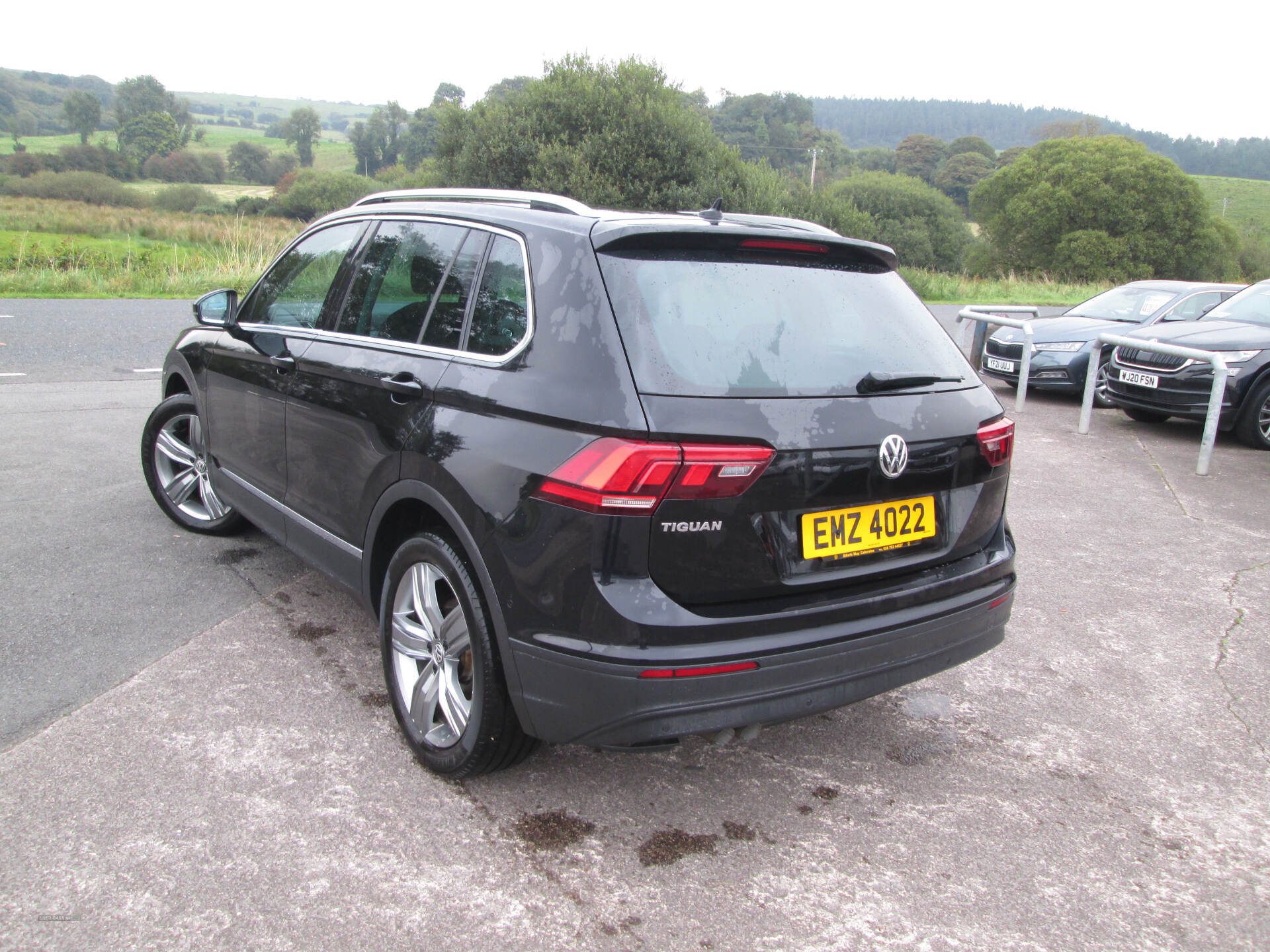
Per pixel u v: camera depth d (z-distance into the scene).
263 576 4.16
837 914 2.22
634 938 2.10
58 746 2.75
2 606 3.70
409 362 2.79
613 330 2.23
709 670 2.16
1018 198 58.03
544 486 2.21
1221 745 3.14
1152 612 4.31
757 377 2.28
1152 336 8.62
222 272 20.14
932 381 2.59
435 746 2.67
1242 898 2.35
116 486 5.40
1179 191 54.53
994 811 2.70
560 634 2.21
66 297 17.09
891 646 2.43
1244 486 6.75
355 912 2.13
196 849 2.32
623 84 23.94
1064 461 7.40
